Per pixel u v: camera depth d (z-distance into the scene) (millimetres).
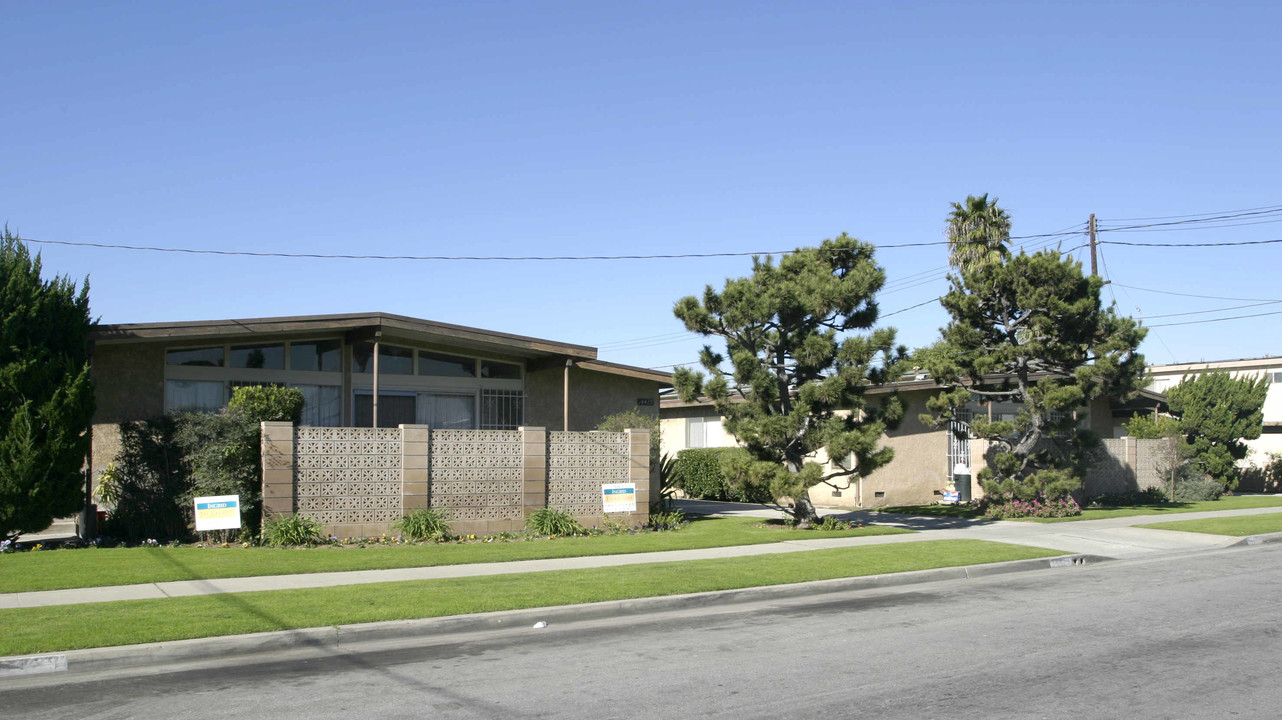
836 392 18203
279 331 17938
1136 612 11203
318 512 16453
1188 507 26406
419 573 13312
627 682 7883
